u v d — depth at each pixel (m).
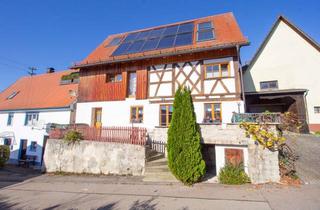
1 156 12.99
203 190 6.60
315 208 4.93
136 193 6.59
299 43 16.41
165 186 7.19
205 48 11.72
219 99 11.59
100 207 5.56
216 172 8.14
